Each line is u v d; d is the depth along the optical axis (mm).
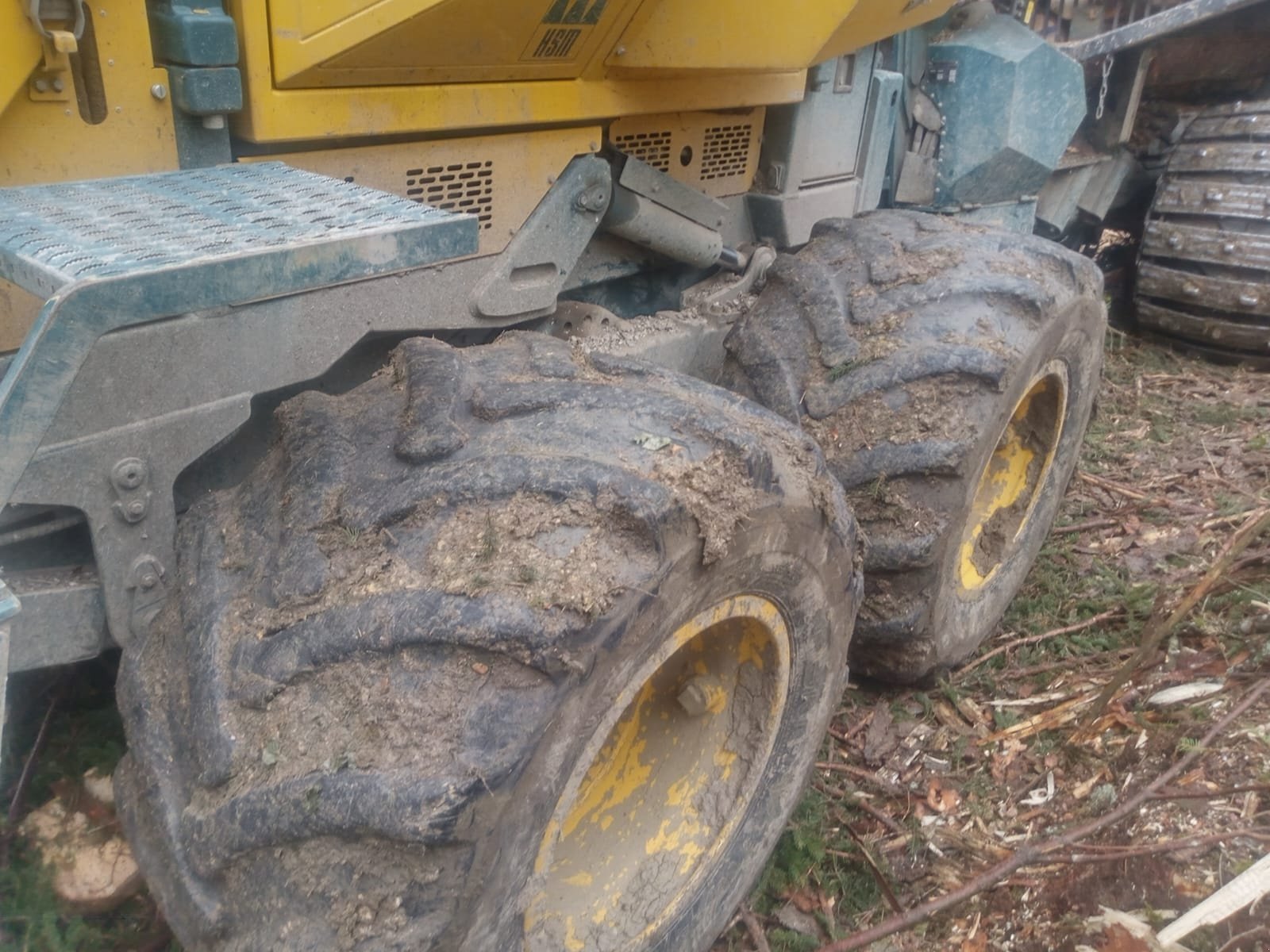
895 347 2352
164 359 1497
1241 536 2586
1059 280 2602
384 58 1903
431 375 1707
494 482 1484
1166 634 2557
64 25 1604
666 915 1850
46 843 1854
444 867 1293
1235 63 5176
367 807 1277
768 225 3250
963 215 4172
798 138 3148
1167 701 2414
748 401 1866
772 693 1912
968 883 2023
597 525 1457
